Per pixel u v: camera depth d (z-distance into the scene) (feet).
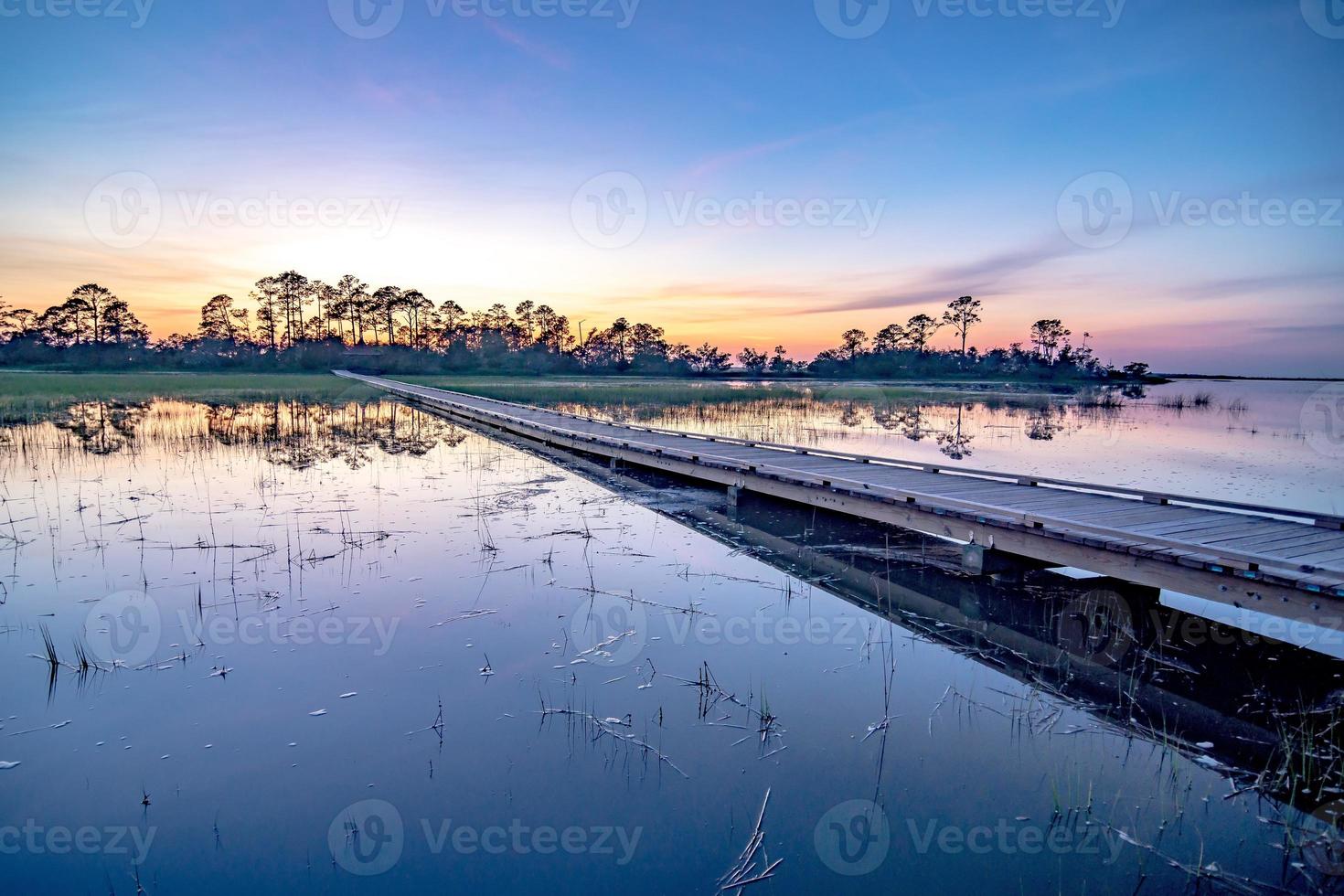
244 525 25.12
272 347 237.45
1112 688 13.87
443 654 14.92
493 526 25.35
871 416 72.18
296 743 11.68
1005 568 20.89
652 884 8.80
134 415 66.18
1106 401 96.48
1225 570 14.43
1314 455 42.27
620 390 115.34
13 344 208.44
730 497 30.27
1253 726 12.43
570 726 12.23
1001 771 11.11
